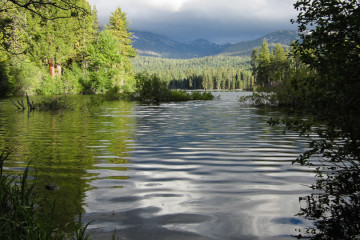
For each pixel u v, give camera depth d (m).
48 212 3.35
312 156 6.09
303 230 2.93
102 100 30.31
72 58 54.66
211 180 4.67
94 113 17.12
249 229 2.97
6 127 11.03
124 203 3.67
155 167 5.46
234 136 8.92
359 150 3.17
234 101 30.64
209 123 12.23
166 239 2.77
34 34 41.03
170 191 4.14
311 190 4.09
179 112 17.72
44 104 20.53
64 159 6.05
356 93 2.55
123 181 4.59
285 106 21.77
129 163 5.75
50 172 5.07
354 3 3.45
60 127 11.07
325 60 3.53
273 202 3.69
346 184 3.91
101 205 3.59
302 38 3.87
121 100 33.38
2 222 2.89
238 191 4.14
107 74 50.03
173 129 10.50
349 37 3.61
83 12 6.03
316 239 2.74
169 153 6.63
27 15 37.84
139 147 7.32
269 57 80.69
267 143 7.79
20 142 7.99
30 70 40.53
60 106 20.31
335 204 3.50
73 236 2.80
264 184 4.43
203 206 3.59
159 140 8.28
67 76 47.44
